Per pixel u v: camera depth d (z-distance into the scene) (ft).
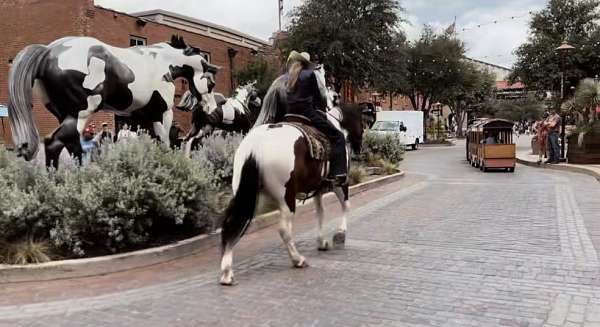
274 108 25.26
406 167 77.25
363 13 97.25
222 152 37.32
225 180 37.17
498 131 69.46
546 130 77.15
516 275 21.43
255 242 28.68
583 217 33.53
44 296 19.76
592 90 70.44
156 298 19.47
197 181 26.94
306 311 17.79
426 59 159.02
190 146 43.24
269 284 20.92
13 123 25.43
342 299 18.92
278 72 91.86
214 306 18.49
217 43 92.02
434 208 38.52
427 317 17.01
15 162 25.85
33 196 23.34
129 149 26.00
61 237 23.21
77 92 26.73
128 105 30.12
